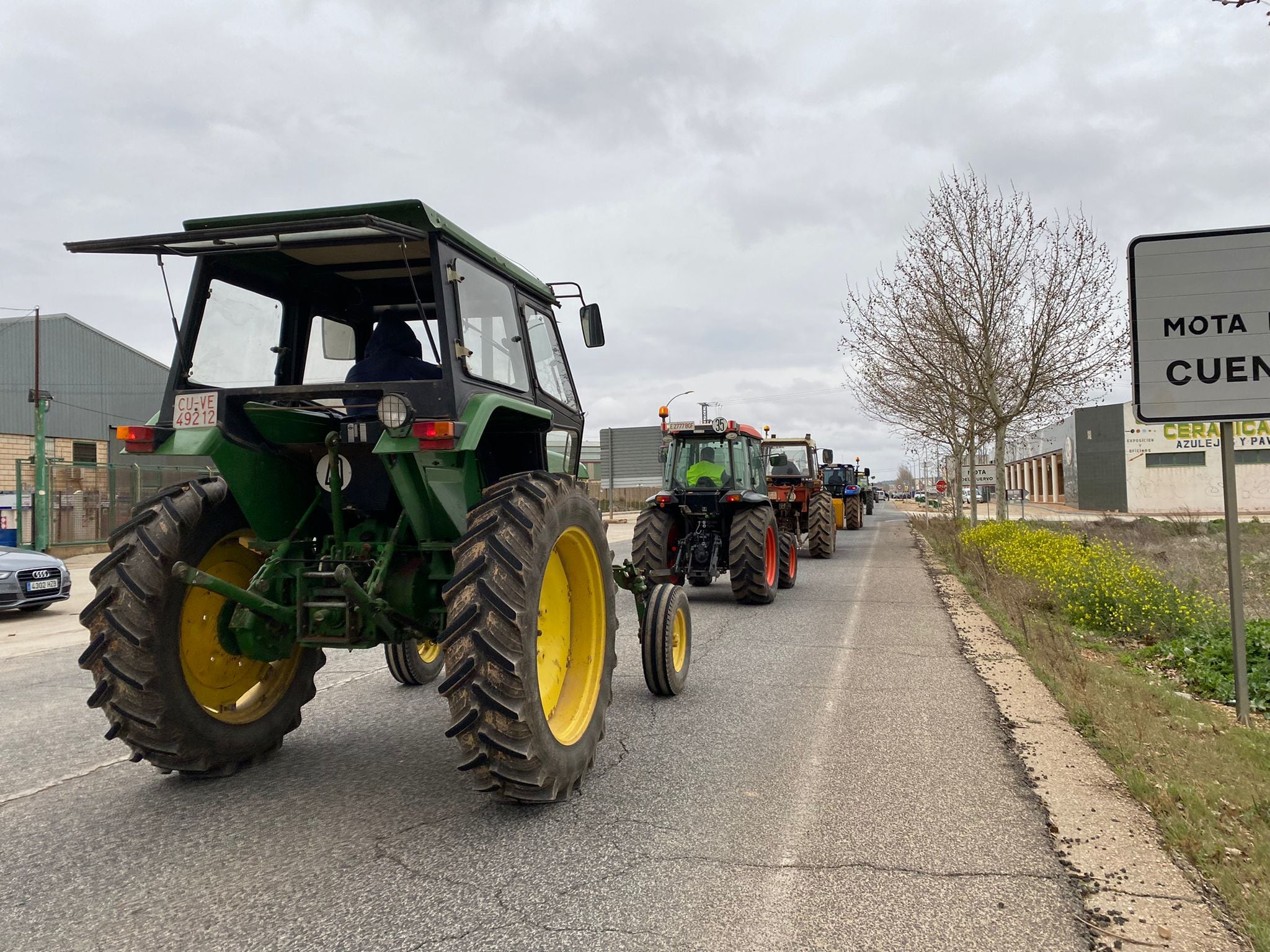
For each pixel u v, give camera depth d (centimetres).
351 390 344
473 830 329
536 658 336
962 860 299
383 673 640
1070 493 4988
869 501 4138
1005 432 1820
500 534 330
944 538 1852
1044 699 543
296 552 386
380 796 369
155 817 345
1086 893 273
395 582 377
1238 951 238
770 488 1512
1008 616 861
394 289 445
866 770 402
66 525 1883
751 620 894
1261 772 387
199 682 379
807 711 516
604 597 405
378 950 240
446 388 338
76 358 2350
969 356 1745
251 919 259
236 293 388
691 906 265
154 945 243
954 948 240
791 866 294
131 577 341
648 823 336
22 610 1109
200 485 378
